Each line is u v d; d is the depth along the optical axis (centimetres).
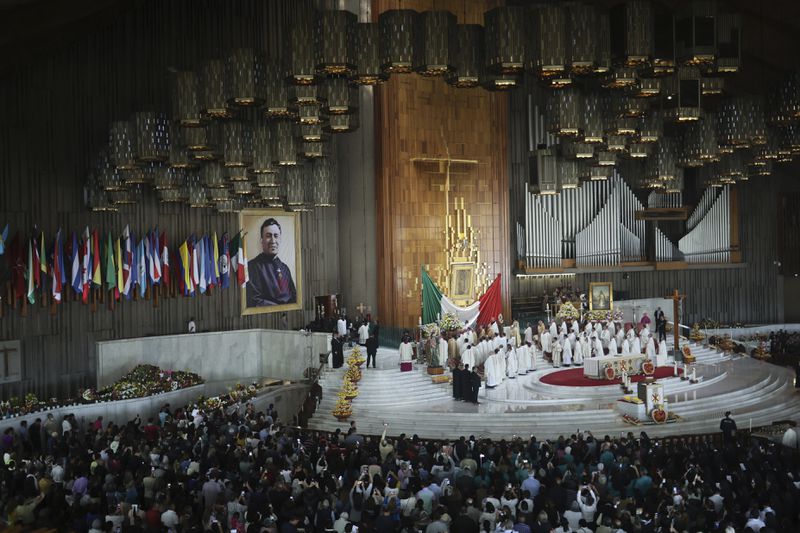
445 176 3875
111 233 3042
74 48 2916
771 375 3158
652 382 2509
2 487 1566
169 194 2984
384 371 2870
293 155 2584
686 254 4612
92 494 1430
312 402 2689
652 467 1648
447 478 1605
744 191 4866
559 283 4350
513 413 2512
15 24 2202
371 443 1952
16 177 2748
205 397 3014
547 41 2081
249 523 1255
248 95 2242
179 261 3259
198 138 2508
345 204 3831
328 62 2131
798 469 1680
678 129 2977
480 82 2252
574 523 1351
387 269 3734
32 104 2795
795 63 3272
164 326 3234
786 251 4912
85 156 2948
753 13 3109
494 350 2997
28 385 2784
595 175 3241
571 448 1802
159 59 3167
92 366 2983
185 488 1459
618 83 2262
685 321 4728
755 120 2686
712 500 1398
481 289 3894
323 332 3303
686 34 2195
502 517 1225
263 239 3575
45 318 2844
